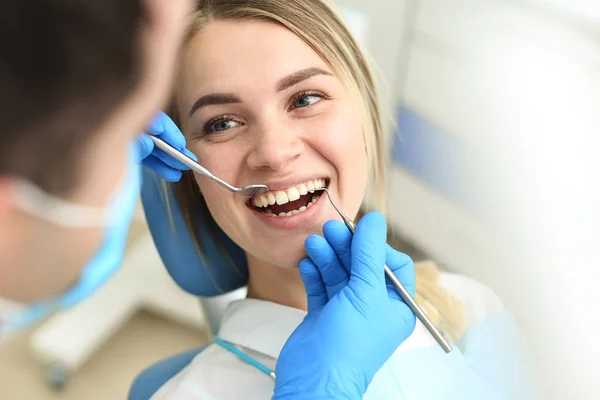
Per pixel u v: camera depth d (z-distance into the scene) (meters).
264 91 0.79
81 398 1.93
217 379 0.91
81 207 0.38
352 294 0.77
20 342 2.06
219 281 1.11
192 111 0.82
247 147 0.82
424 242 2.03
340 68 0.84
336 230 0.81
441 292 1.11
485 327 1.13
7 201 0.34
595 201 1.38
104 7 0.32
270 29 0.79
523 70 1.49
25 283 0.39
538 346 1.48
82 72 0.33
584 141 1.38
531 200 1.55
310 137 0.82
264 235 0.86
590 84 1.33
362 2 1.85
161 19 0.35
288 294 0.95
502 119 1.60
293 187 0.84
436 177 1.88
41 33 0.31
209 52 0.79
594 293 1.41
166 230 1.04
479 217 1.75
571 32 1.35
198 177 0.88
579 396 1.39
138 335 2.12
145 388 1.11
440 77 1.75
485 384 1.03
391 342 0.77
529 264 1.58
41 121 0.33
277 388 0.76
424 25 1.74
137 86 0.35
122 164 0.40
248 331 0.94
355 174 0.87
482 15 1.56
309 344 0.76
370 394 0.90
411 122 1.91
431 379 0.94
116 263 0.50
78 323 1.92
